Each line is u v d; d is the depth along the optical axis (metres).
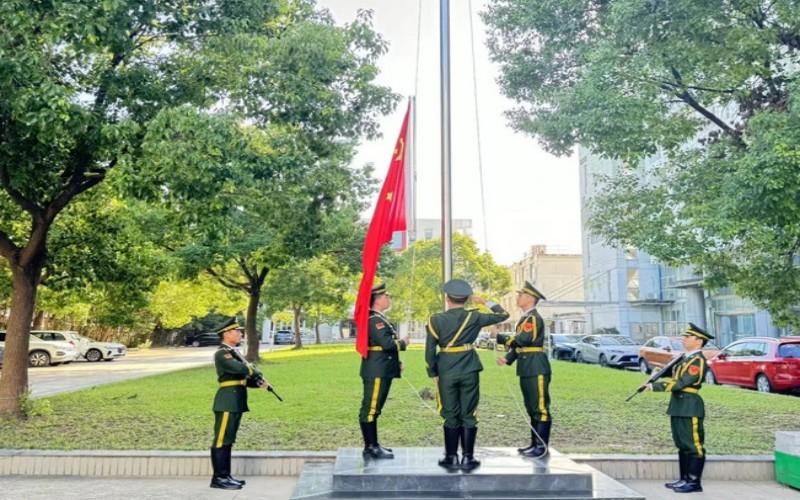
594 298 41.47
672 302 36.75
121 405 10.84
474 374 5.96
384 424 9.02
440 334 6.09
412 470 5.66
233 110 9.80
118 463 7.07
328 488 5.62
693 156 11.63
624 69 10.08
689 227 11.20
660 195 11.78
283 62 9.80
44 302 24.80
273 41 9.79
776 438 7.01
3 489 6.45
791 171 7.78
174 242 18.19
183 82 9.73
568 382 14.71
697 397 6.61
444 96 7.91
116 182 8.21
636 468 7.07
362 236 23.34
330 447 7.68
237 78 9.71
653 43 9.59
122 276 11.93
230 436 6.61
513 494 5.50
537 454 6.46
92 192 11.30
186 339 54.97
